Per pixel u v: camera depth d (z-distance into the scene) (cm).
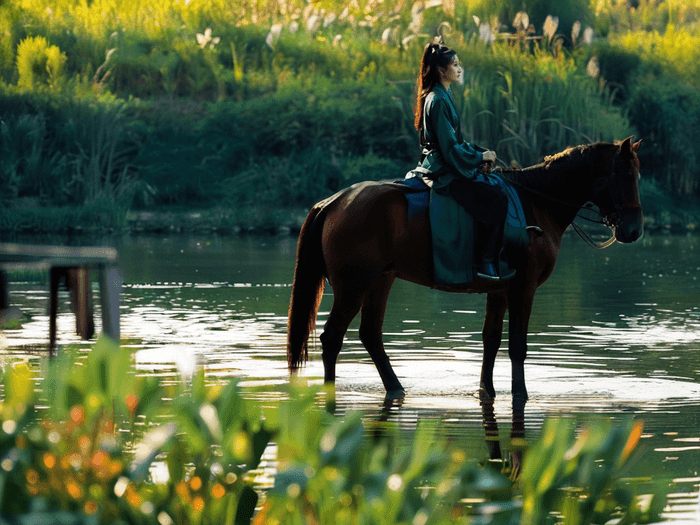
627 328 1584
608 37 5275
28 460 431
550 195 1163
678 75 4928
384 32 4512
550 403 1049
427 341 1464
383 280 1130
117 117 4012
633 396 1078
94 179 3888
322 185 4059
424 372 1227
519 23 4353
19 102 4034
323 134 4275
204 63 4653
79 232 3606
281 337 1480
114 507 428
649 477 742
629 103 4500
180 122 4350
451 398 1077
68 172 3938
